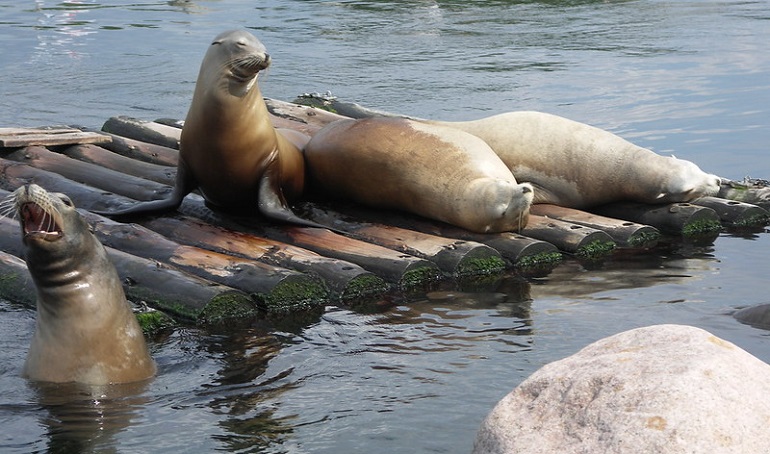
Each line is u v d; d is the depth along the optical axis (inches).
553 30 2183.8
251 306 737.6
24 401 560.4
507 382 588.7
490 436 418.6
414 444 507.8
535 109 1454.2
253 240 842.8
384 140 927.0
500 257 845.8
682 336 445.7
